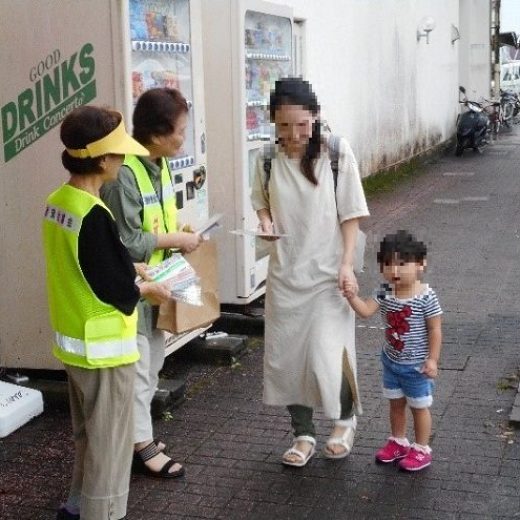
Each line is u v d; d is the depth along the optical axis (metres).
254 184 4.34
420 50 16.97
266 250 4.36
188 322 4.22
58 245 3.30
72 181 3.36
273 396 4.30
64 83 4.89
